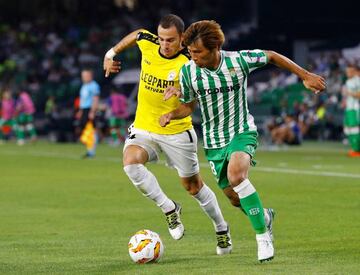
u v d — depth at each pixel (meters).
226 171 20.08
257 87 91.81
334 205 30.67
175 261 19.97
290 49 98.50
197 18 115.06
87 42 117.81
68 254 21.31
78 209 30.75
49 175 45.09
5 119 88.88
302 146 72.44
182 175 22.19
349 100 57.69
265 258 19.06
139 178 21.67
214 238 23.88
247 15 109.00
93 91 59.41
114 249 22.08
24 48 118.38
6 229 25.92
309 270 18.39
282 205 30.81
